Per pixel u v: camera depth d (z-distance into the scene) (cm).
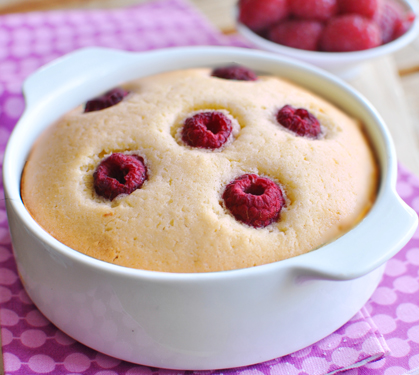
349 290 27
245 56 35
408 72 44
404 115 39
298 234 27
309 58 40
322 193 28
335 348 28
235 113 30
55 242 26
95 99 32
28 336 28
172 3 49
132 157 29
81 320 27
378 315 29
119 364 27
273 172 28
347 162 29
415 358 28
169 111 30
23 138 30
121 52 34
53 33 44
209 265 26
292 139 29
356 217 28
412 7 45
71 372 27
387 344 28
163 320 25
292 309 26
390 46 40
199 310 25
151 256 26
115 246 27
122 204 28
